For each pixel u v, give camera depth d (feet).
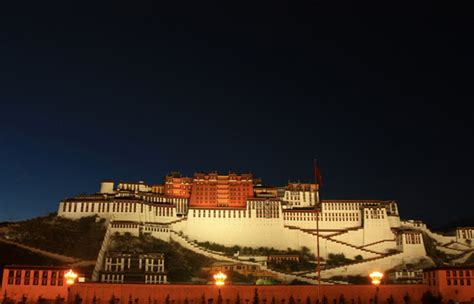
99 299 412.36
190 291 426.51
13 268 400.88
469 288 431.02
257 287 432.66
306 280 620.08
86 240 630.33
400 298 440.45
